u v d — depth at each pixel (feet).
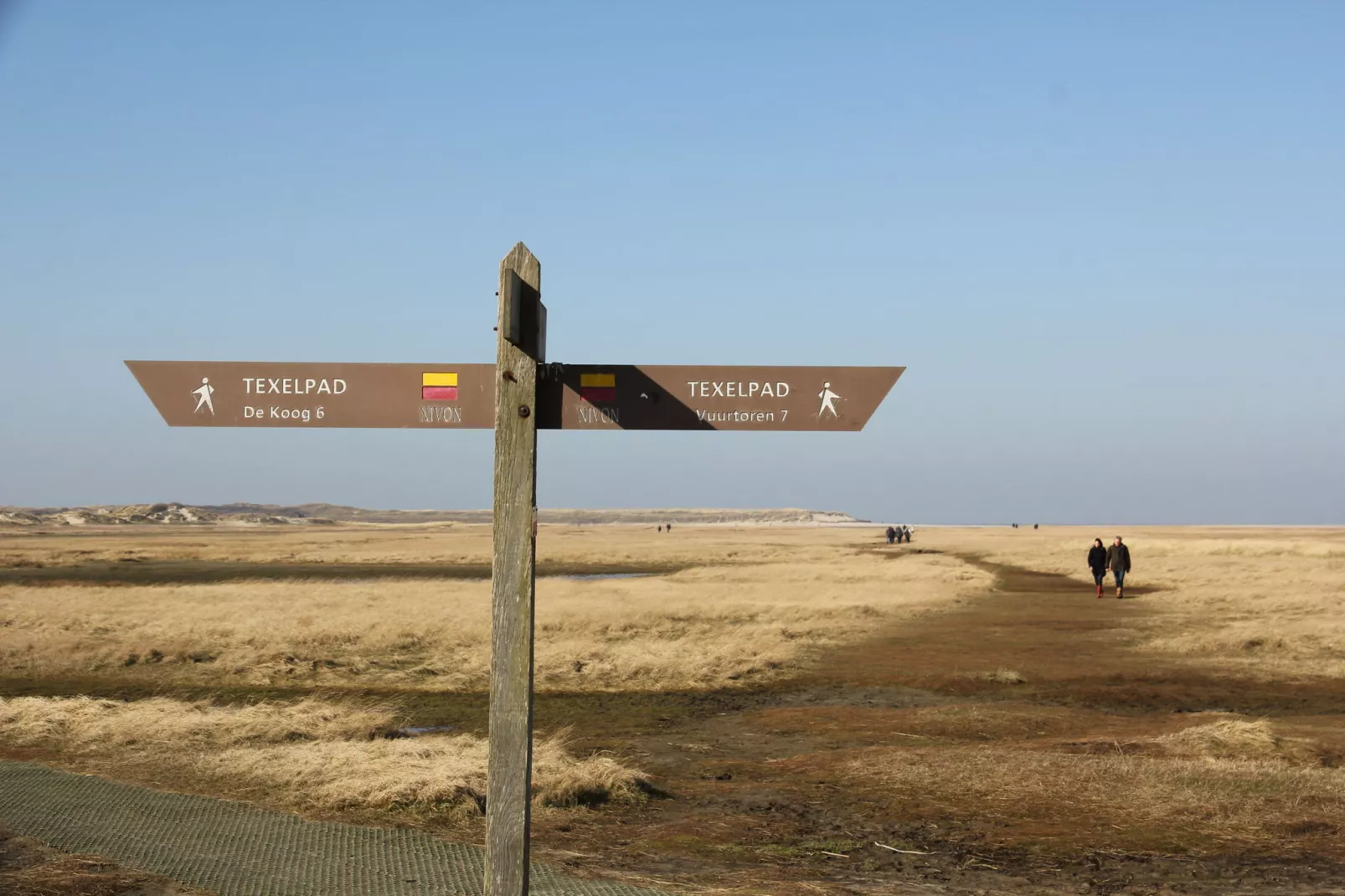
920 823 28.19
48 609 96.43
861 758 36.45
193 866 22.26
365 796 28.50
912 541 354.13
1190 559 179.42
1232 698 52.39
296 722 41.34
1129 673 60.03
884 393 15.60
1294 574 129.80
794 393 15.55
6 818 25.91
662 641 73.31
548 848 25.32
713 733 43.96
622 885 21.91
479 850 23.76
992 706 49.83
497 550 14.21
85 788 29.35
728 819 28.76
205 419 15.28
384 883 21.27
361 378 15.35
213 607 96.84
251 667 63.46
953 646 73.15
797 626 82.69
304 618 85.30
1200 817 28.30
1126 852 25.38
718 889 21.88
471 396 15.39
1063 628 83.66
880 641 75.97
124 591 120.67
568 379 15.35
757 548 283.38
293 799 28.84
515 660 14.12
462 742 37.45
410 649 71.05
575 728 45.42
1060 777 32.63
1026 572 170.81
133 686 57.88
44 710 41.06
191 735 38.01
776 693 55.42
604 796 30.83
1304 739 38.83
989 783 32.17
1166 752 36.47
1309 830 27.22
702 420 15.44
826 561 196.85
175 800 28.14
